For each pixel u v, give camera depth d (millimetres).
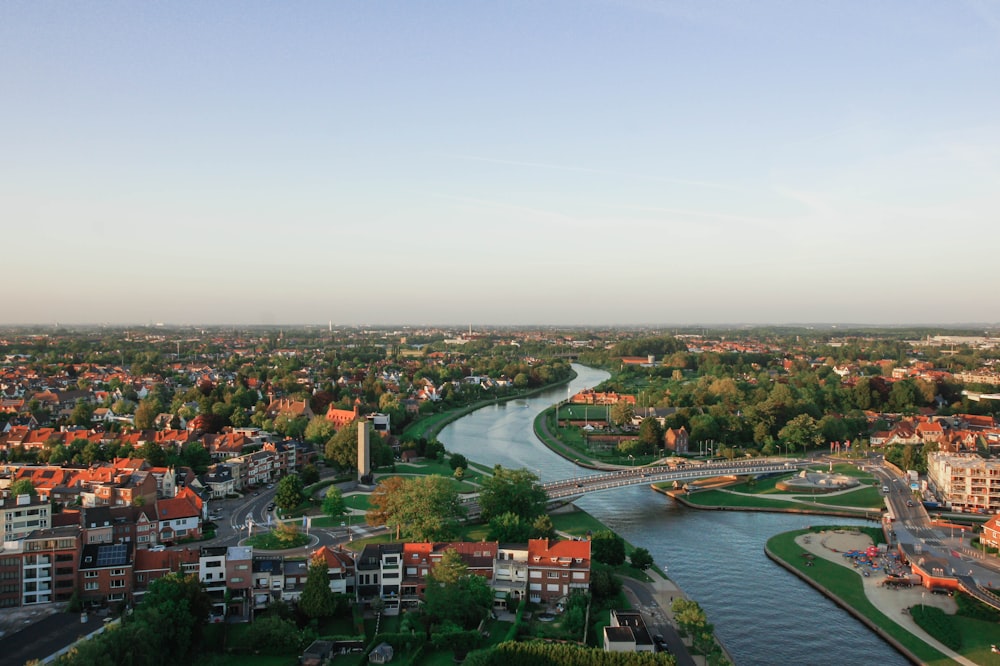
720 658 151000
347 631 160625
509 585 182125
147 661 134500
